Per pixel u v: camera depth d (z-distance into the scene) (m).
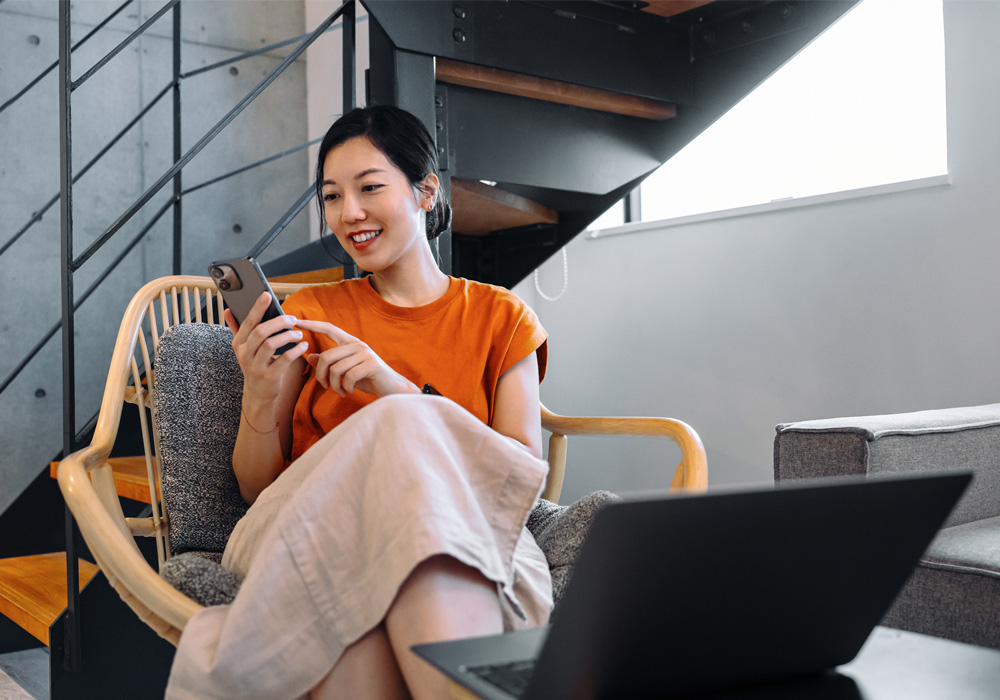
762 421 2.60
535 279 3.33
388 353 1.27
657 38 2.28
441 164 2.03
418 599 0.72
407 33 1.87
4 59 3.42
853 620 0.64
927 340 2.23
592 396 3.11
